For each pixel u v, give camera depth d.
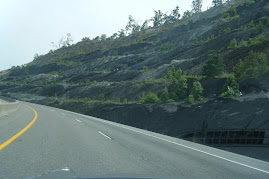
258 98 19.56
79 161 6.71
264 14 82.44
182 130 21.56
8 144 8.69
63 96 78.81
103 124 19.11
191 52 74.31
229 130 16.31
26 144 8.87
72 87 83.62
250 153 13.46
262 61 28.41
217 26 95.62
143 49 121.69
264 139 14.62
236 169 7.00
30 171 5.50
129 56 106.12
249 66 29.02
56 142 9.59
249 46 43.31
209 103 22.80
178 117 24.16
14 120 17.42
